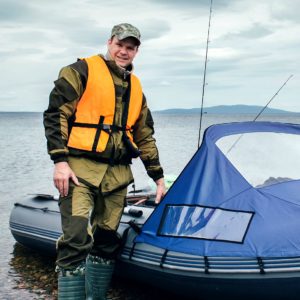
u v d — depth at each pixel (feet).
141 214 14.69
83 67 11.50
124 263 13.37
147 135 13.28
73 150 11.51
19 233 17.58
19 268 17.29
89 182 11.39
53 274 16.57
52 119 11.15
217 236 12.03
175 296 13.65
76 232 10.82
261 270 11.10
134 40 11.77
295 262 10.98
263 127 14.76
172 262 12.19
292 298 11.25
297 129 14.87
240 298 11.62
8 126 375.25
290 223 11.77
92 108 11.54
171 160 72.64
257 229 11.79
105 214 12.34
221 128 14.51
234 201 12.59
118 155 11.81
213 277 11.52
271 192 12.73
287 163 13.74
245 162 13.60
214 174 13.28
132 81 12.26
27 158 77.66
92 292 12.83
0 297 14.56
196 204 12.89
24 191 40.50
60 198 11.41
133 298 14.21
